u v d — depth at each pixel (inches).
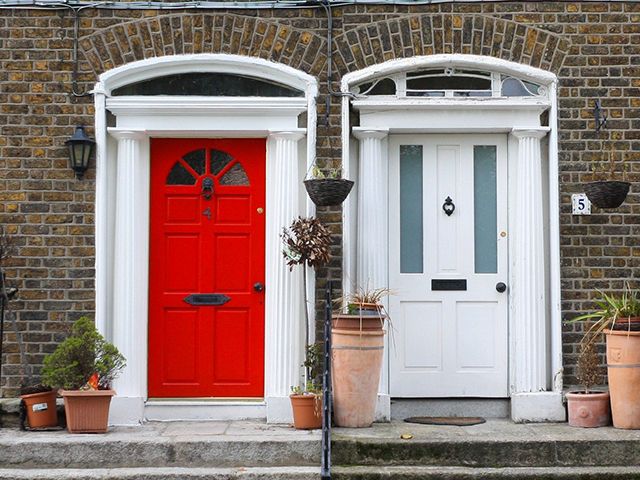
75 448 242.4
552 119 275.3
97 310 269.7
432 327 281.3
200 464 242.7
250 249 281.4
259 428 261.3
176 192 281.6
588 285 273.3
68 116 274.2
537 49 276.4
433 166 283.0
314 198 260.2
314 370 269.1
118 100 273.3
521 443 241.0
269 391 272.2
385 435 245.9
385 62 275.6
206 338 280.1
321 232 262.2
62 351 250.7
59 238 272.1
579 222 274.5
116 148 277.0
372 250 273.6
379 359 258.5
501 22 276.1
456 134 283.6
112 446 242.8
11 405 261.3
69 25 275.3
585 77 276.5
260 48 275.9
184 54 275.0
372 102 274.2
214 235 281.6
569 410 262.4
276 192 275.1
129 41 275.3
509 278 279.9
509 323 279.4
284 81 277.9
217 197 281.7
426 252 281.9
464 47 275.9
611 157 273.9
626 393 253.1
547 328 276.2
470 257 282.2
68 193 272.8
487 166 283.4
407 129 278.1
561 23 277.0
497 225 282.5
